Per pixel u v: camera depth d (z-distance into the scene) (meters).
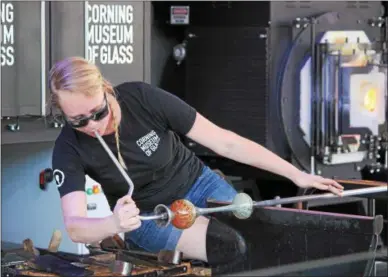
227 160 9.89
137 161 5.99
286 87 9.60
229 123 9.77
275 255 6.17
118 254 6.46
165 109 5.96
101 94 5.57
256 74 9.59
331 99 9.70
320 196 6.28
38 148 8.51
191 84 9.99
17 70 7.96
